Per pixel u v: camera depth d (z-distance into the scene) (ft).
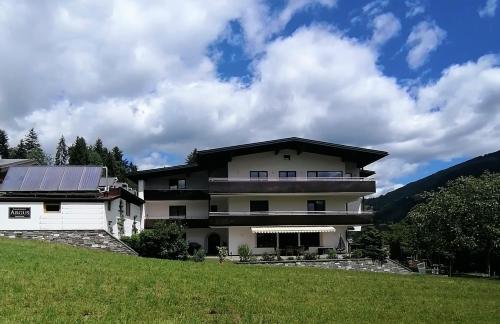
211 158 165.68
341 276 81.66
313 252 155.53
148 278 59.93
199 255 119.24
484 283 85.15
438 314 53.93
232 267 83.87
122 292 50.62
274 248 159.33
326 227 157.58
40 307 42.42
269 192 158.20
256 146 158.61
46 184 122.31
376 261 145.79
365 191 160.25
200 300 50.49
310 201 165.37
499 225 119.34
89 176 125.39
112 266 68.39
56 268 61.82
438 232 127.75
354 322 46.85
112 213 129.08
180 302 48.80
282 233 161.07
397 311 53.78
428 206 131.75
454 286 77.82
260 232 153.99
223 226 157.58
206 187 177.88
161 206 176.65
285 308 50.11
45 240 117.60
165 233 115.34
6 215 118.52
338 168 166.40
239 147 157.79
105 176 134.00
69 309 42.29
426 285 76.69
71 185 122.11
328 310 51.08
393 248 184.03
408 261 175.63
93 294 48.65
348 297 60.08
